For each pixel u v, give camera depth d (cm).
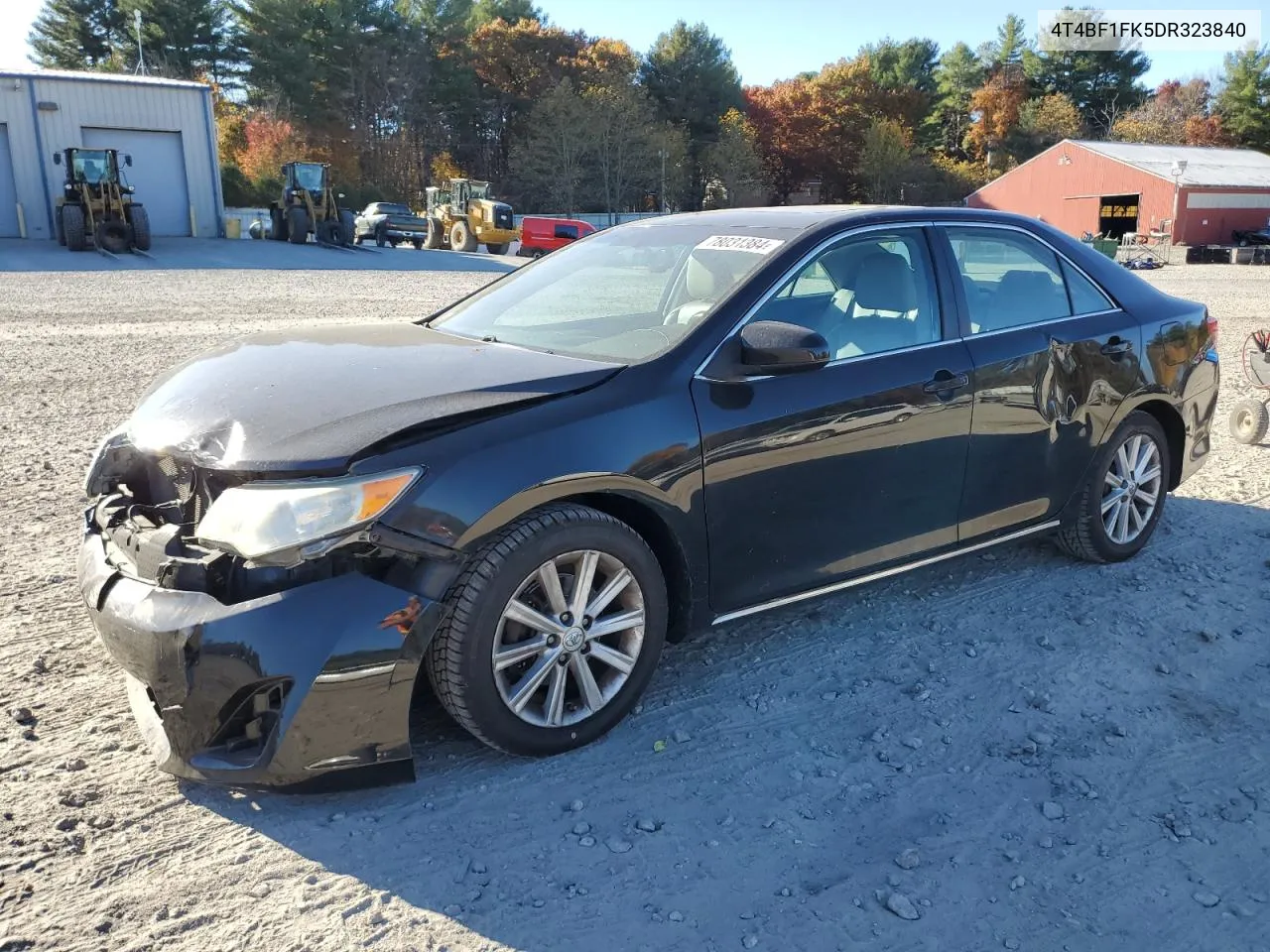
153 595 257
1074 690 346
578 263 416
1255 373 715
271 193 5184
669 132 7750
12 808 264
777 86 9500
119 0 6812
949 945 227
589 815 271
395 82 7031
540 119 7319
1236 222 4700
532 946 223
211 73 7012
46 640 365
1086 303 440
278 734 247
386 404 278
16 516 510
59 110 2995
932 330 376
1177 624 401
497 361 320
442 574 261
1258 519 539
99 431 707
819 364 308
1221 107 8294
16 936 218
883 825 271
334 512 248
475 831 263
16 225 2994
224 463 260
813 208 396
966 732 319
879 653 372
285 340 359
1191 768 301
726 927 230
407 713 262
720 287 342
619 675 305
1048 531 430
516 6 8531
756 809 276
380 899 236
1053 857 259
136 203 2697
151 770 286
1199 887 248
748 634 388
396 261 2869
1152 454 463
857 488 348
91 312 1442
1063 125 8469
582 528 284
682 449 303
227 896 235
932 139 9331
